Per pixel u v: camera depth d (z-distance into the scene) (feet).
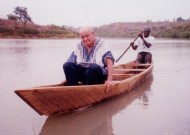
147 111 15.74
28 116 14.98
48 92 13.76
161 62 38.86
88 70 15.98
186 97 18.83
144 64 29.07
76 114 15.38
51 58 43.50
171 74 28.68
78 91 14.96
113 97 18.53
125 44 82.74
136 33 187.83
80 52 16.65
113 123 13.78
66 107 15.11
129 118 14.56
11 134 12.40
